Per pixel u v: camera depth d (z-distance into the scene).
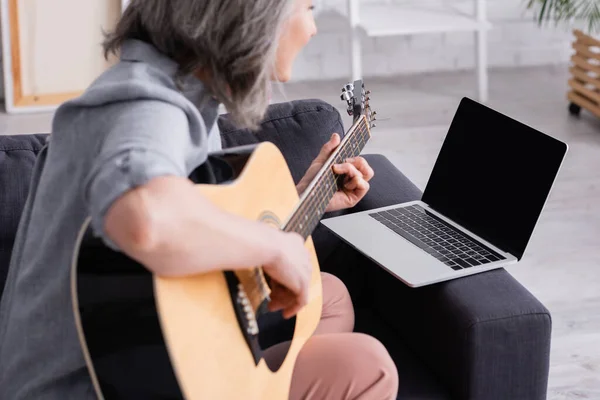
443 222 1.91
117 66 1.33
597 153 3.97
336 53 4.91
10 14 4.29
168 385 1.16
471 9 4.84
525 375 1.62
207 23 1.28
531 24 5.03
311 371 1.50
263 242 1.22
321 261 1.96
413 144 4.09
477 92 4.66
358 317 1.92
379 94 4.74
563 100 4.65
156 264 1.10
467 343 1.58
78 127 1.25
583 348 2.60
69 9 4.35
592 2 4.66
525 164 1.80
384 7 4.78
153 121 1.17
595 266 3.05
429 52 5.03
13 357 1.30
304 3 1.47
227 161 1.43
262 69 1.34
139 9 1.35
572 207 3.47
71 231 1.24
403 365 1.73
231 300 1.26
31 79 4.38
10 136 1.79
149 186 1.08
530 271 3.02
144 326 1.14
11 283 1.38
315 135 2.00
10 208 1.70
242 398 1.27
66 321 1.25
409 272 1.68
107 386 1.18
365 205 2.02
